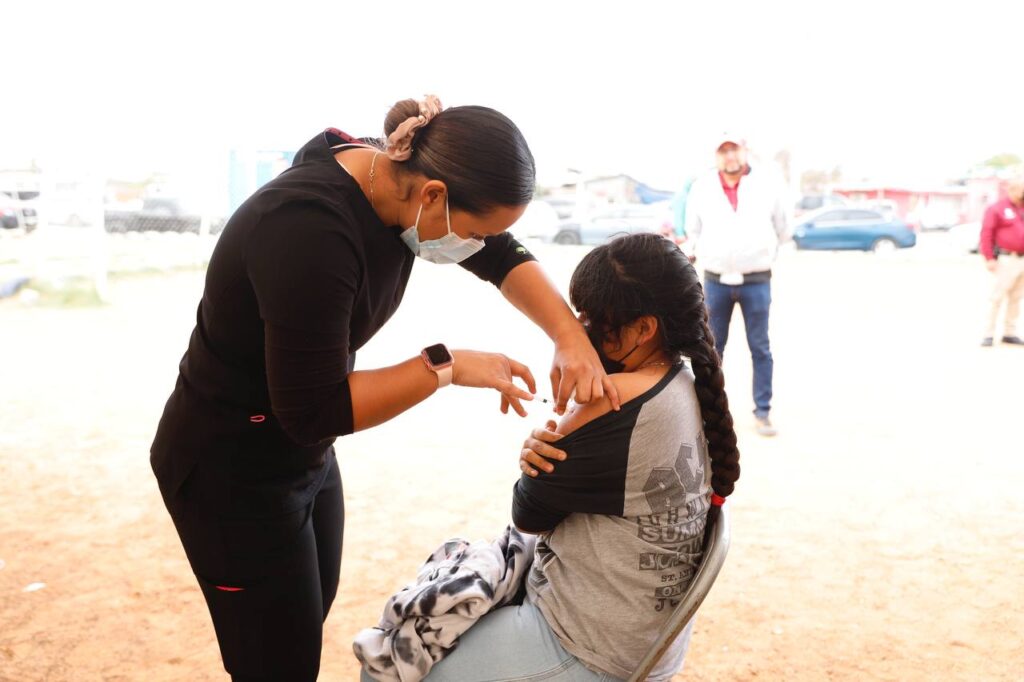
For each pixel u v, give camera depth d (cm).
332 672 290
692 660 296
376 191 160
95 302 1202
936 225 2809
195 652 302
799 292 1424
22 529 411
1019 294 936
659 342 168
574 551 162
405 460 530
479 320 1131
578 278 169
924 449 542
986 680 282
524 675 161
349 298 153
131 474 495
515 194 153
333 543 209
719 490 168
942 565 370
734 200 551
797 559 377
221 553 178
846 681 282
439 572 171
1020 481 480
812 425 602
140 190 1792
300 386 150
